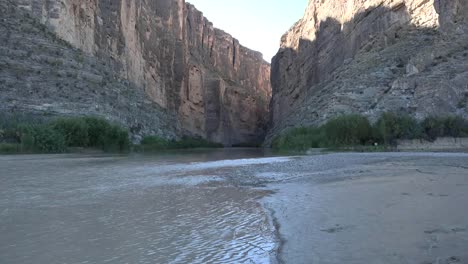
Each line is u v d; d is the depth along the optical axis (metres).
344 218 9.58
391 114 49.22
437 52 55.75
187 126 129.50
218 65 182.75
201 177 21.61
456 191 12.53
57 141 49.75
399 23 65.38
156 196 14.69
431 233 7.61
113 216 11.01
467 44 55.28
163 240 8.51
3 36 56.94
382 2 68.81
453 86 51.22
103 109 64.12
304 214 10.48
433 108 50.41
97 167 28.44
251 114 169.38
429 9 61.19
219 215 11.12
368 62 66.50
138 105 83.94
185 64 130.25
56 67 60.50
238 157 48.88
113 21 84.31
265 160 36.56
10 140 47.78
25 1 63.31
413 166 23.14
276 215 10.65
